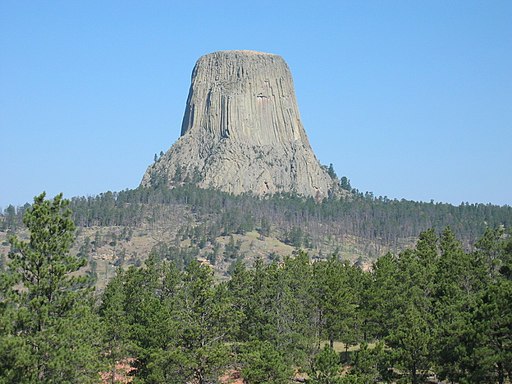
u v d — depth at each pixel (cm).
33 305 6638
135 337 9669
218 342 9106
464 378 7875
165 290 12169
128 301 11200
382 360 9006
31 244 6944
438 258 12938
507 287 8175
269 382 8562
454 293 10419
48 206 6994
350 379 8294
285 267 12788
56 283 6819
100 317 9781
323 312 11625
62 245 6956
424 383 9056
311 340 10225
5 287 6638
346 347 11719
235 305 11925
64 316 6912
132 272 11794
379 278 11925
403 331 9169
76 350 6669
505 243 11750
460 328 8169
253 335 10650
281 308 11006
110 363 9069
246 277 12694
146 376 9000
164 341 8862
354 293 12300
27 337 6500
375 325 11469
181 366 8619
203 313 9006
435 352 8625
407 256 12600
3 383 6084
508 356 7675
